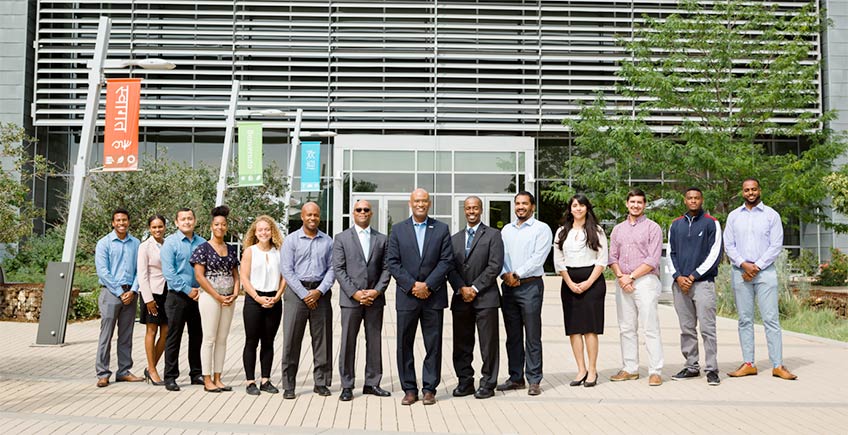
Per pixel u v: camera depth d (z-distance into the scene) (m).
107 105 11.77
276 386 8.42
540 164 28.70
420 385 8.62
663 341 12.02
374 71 28.34
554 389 8.26
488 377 7.83
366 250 7.87
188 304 8.25
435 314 7.67
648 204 19.62
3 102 27.02
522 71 28.70
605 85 28.64
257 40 28.16
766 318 8.91
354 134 28.05
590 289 8.41
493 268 7.76
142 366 9.66
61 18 27.91
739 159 17.67
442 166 27.56
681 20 19.30
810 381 8.60
